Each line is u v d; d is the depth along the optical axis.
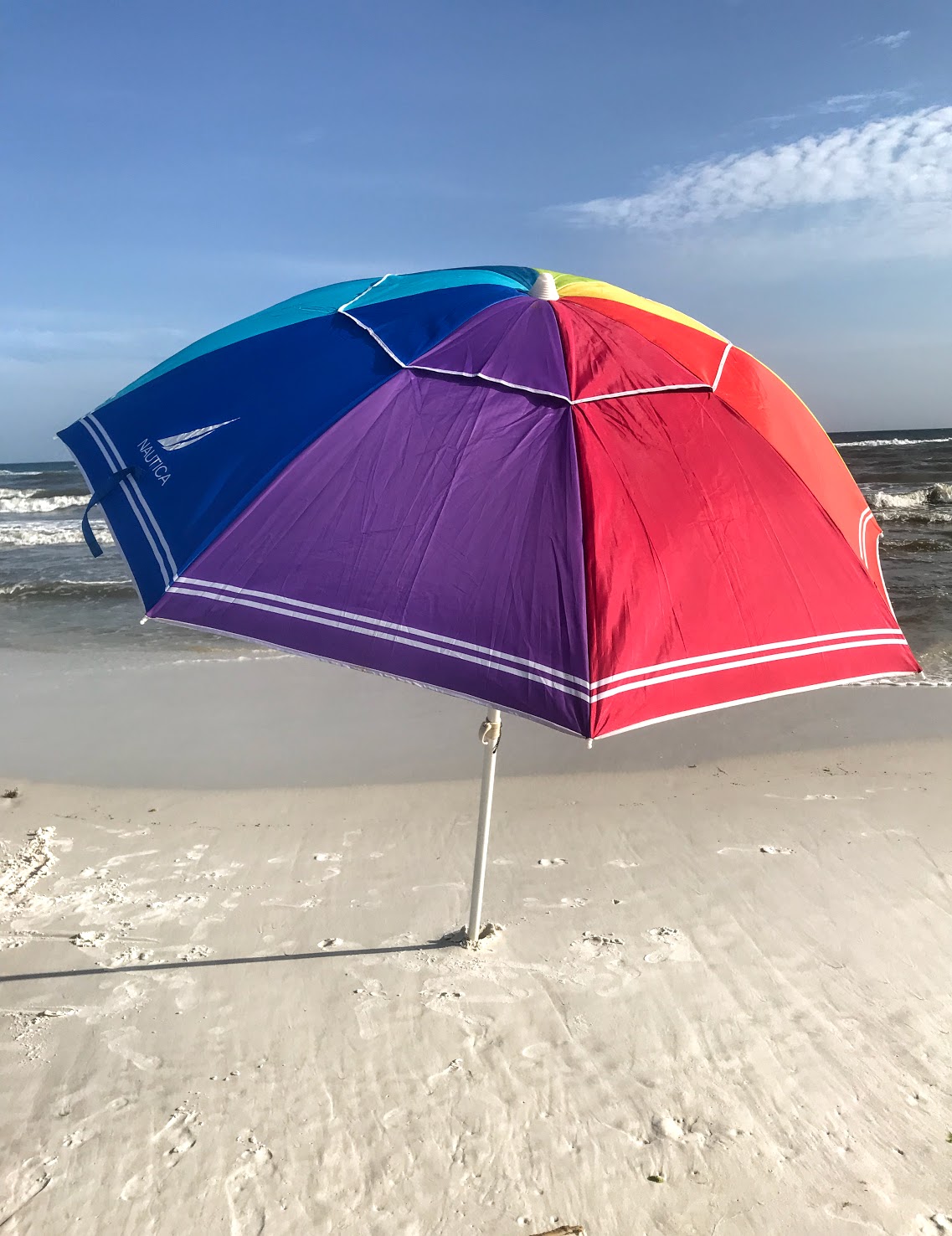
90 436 2.51
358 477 2.05
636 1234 2.29
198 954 3.56
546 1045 2.99
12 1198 2.41
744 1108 2.72
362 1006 3.20
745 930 3.70
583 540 1.92
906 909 3.86
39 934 3.73
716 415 2.29
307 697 7.62
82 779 5.79
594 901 3.98
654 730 6.60
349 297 2.67
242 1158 2.54
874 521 2.72
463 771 5.82
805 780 5.51
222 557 2.01
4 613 11.83
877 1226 2.30
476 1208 2.37
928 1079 2.82
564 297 2.63
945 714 6.82
